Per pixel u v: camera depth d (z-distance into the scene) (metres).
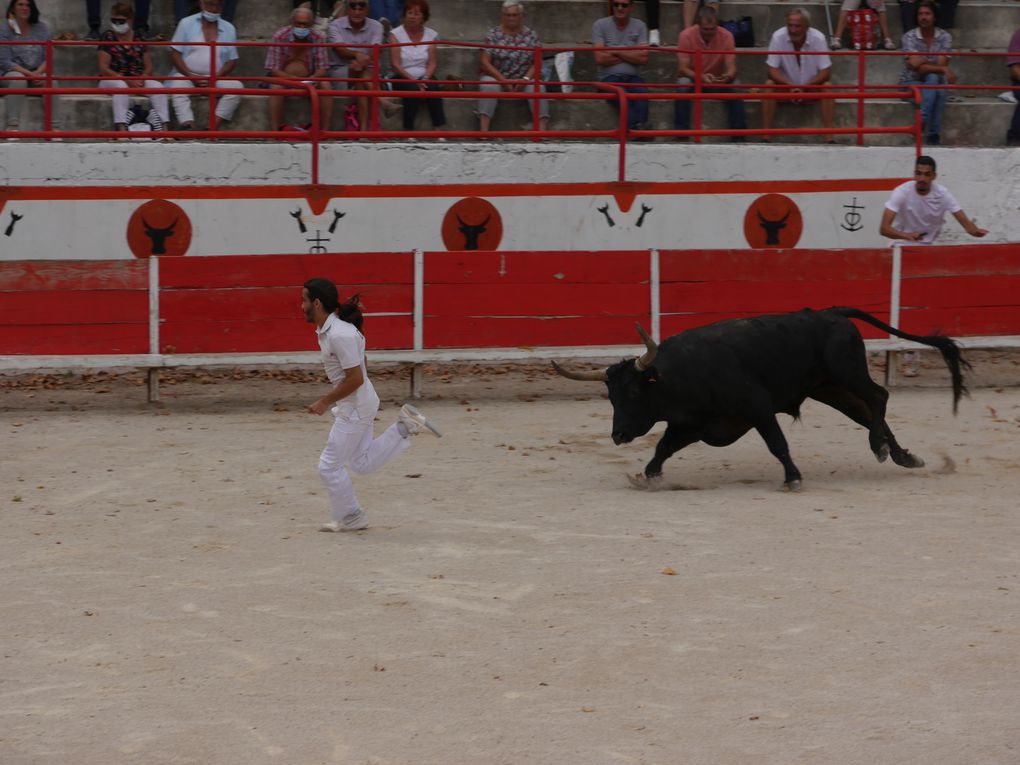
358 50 22.11
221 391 19.03
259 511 12.18
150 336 18.00
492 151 20.72
